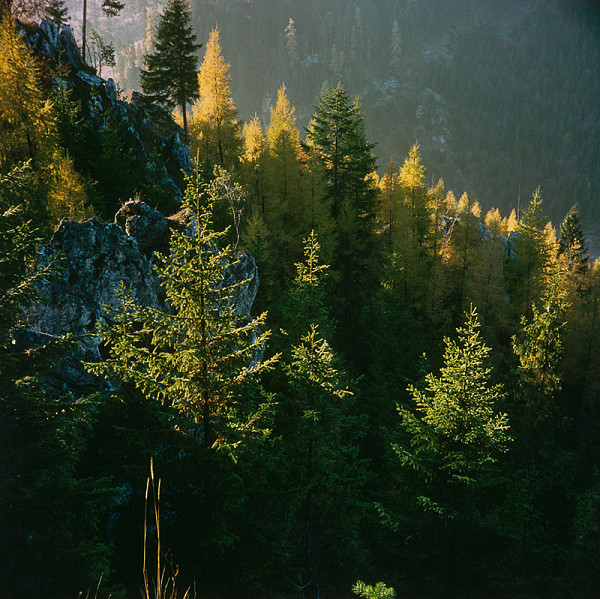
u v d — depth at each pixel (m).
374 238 45.91
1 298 7.82
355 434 21.78
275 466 12.81
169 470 9.52
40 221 15.43
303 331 22.81
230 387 9.94
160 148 42.03
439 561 14.69
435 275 40.75
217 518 9.68
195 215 9.72
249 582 10.43
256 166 42.81
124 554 9.66
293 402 14.77
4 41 23.30
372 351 33.31
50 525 7.18
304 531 14.77
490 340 40.09
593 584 20.62
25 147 24.28
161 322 9.68
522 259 52.34
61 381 12.23
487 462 14.53
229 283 21.42
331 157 43.97
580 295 56.31
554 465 30.58
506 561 19.97
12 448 7.17
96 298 16.16
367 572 16.48
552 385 31.00
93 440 10.73
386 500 16.70
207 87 43.97
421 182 54.06
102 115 35.09
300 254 38.69
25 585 6.63
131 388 10.84
